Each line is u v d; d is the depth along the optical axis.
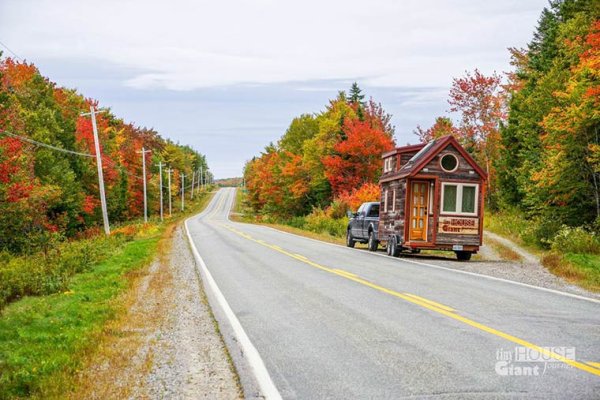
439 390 5.84
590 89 20.97
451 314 9.84
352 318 9.73
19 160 31.27
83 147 53.94
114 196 63.78
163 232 43.69
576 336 8.12
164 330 9.45
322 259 20.45
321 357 7.34
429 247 21.05
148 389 6.34
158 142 136.75
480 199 21.38
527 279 14.72
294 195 63.72
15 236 32.03
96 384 6.55
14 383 6.70
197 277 16.19
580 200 25.72
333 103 77.25
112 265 20.17
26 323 10.25
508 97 43.31
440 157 21.27
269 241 30.67
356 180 47.38
